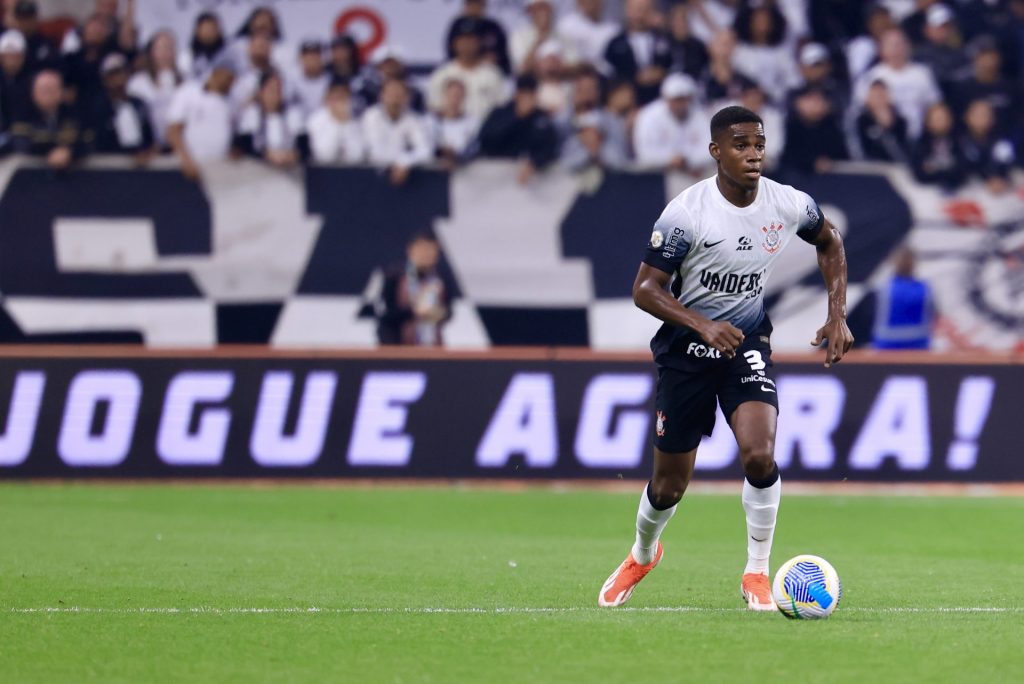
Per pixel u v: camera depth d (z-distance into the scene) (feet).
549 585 92.27
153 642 68.59
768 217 76.13
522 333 204.95
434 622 74.38
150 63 205.87
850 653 64.03
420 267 203.92
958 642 67.00
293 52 207.51
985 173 208.23
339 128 205.57
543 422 183.32
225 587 91.04
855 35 210.38
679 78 206.39
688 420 77.46
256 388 183.73
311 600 84.43
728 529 136.98
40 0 205.67
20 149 203.31
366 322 204.74
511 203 206.08
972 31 211.61
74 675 60.70
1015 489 182.50
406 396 184.14
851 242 206.59
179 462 183.21
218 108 204.64
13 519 141.08
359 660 63.52
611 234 206.08
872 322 205.26
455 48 207.62
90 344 203.10
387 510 154.92
